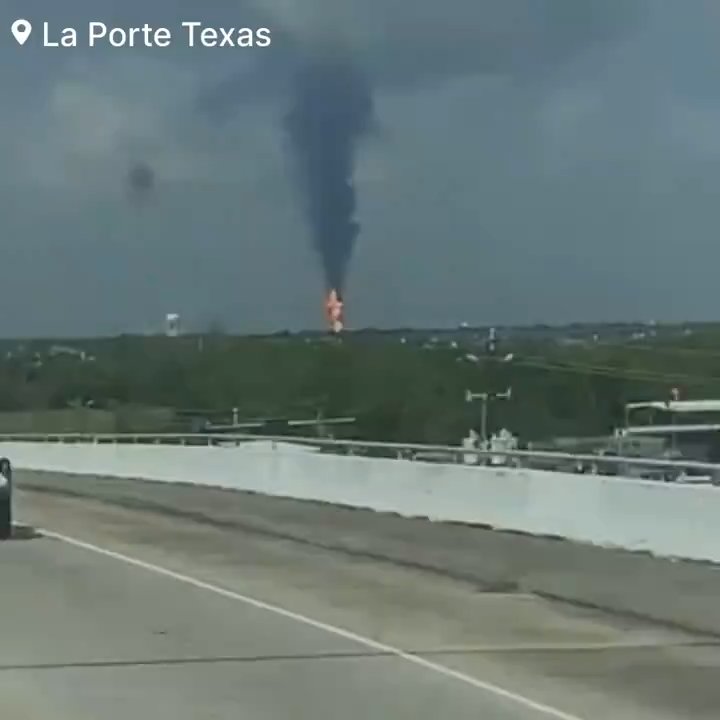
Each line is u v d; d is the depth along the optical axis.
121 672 27.77
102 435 114.69
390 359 107.56
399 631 33.00
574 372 101.88
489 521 57.53
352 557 48.53
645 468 51.81
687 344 109.12
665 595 38.28
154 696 25.38
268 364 119.50
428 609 36.62
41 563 47.00
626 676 27.50
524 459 60.88
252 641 31.52
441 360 105.81
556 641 31.66
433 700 25.05
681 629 33.25
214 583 41.81
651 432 85.44
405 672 27.83
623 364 105.50
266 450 80.50
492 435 91.75
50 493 81.88
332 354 110.38
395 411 101.50
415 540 53.03
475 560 46.59
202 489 83.88
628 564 44.75
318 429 106.94
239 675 27.45
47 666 28.44
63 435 122.12
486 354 105.81
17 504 73.56
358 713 23.86
